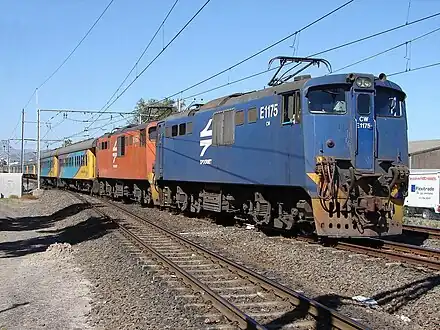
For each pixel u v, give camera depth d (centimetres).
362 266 1145
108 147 3438
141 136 2748
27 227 2266
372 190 1339
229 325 756
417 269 1112
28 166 8131
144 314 809
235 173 1716
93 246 1566
